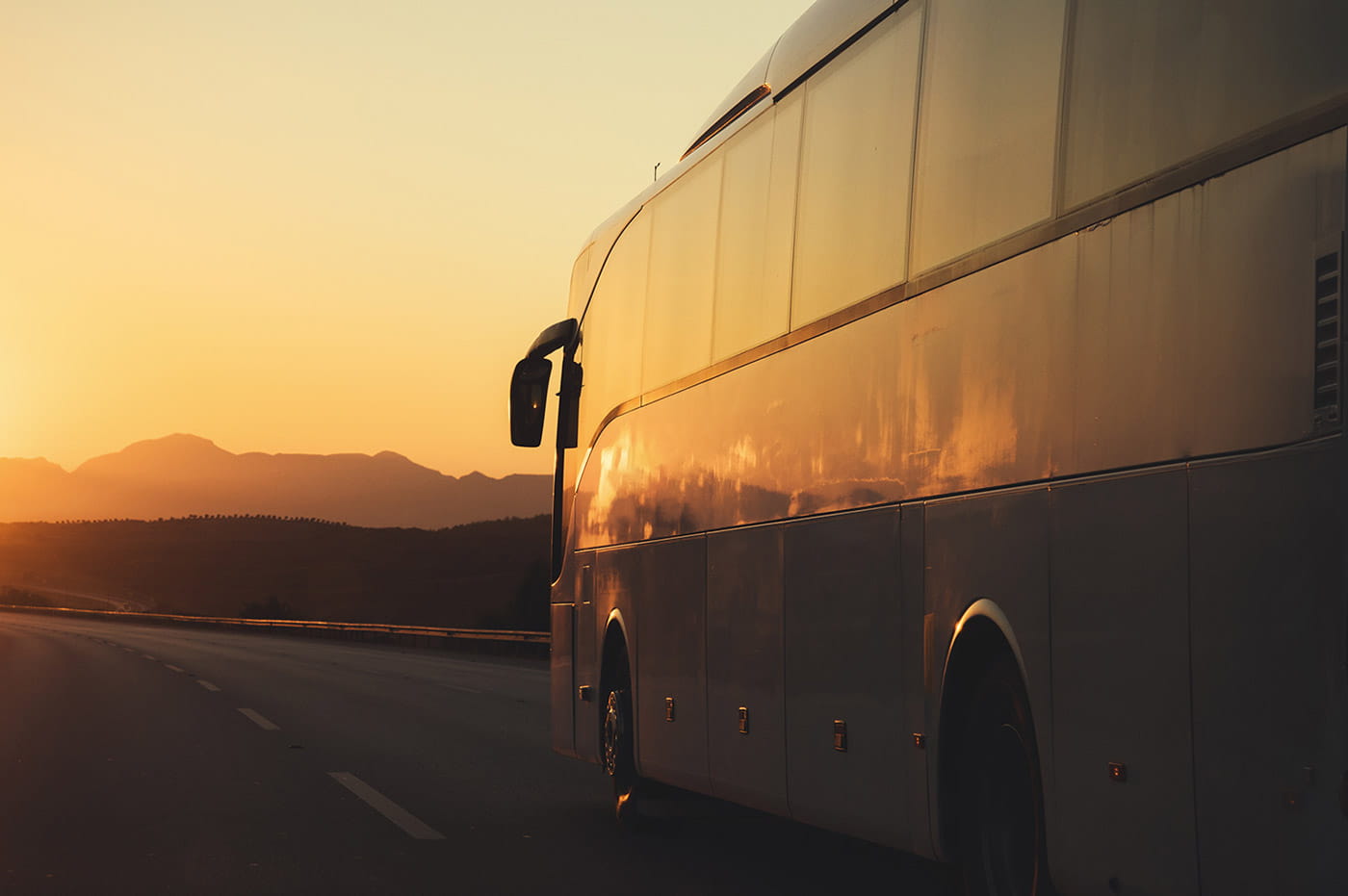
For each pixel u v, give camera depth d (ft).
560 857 30.73
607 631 36.65
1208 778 14.15
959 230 19.97
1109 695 15.84
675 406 32.09
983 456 18.92
